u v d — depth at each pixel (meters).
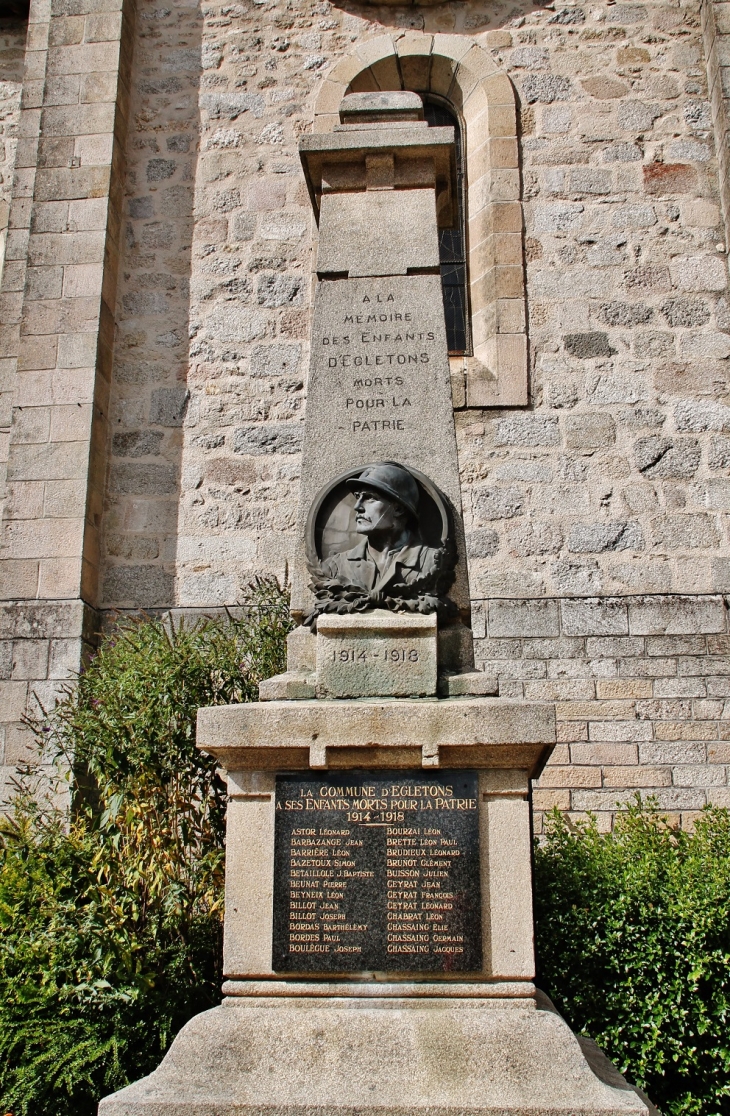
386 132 4.86
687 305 8.26
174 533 7.98
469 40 9.04
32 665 7.33
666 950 4.55
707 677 7.31
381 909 3.51
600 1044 4.42
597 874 4.91
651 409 8.01
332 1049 3.28
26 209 8.90
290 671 4.00
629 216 8.51
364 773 3.62
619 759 7.18
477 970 3.44
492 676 3.89
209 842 5.20
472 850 3.53
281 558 7.88
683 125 8.76
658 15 9.08
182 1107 3.13
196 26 9.27
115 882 4.95
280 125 8.95
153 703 5.30
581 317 8.25
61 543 7.60
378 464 4.17
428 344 4.54
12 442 7.84
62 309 8.16
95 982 4.39
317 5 9.25
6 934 4.67
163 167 8.88
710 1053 4.44
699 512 7.76
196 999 4.71
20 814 5.79
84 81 8.81
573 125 8.77
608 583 7.62
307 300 8.48
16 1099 4.13
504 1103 3.09
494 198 8.55
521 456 7.92
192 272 8.59
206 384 8.30
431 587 4.06
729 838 5.45
